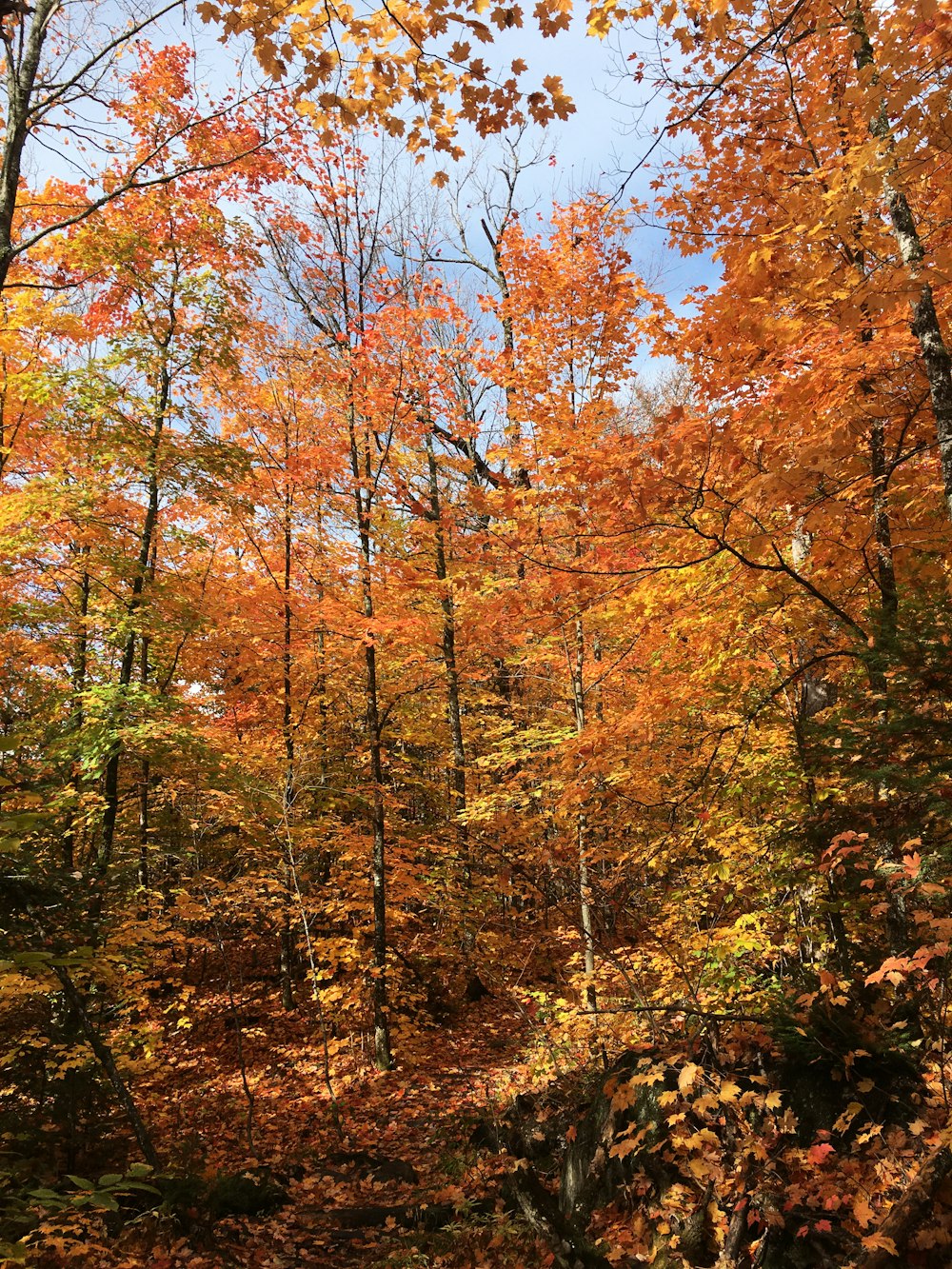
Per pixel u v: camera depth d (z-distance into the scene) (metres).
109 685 8.85
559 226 7.98
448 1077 8.96
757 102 5.50
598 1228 4.09
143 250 10.00
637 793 7.32
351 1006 10.62
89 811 8.31
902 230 4.22
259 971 13.32
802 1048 4.07
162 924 7.73
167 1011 10.16
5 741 1.90
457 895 10.72
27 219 8.84
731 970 6.11
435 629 10.67
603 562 6.04
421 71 3.59
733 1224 3.36
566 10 3.39
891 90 3.46
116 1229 4.73
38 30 5.48
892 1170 3.26
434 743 13.77
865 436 4.95
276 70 3.64
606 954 7.49
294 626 11.48
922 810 3.94
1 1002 5.29
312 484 11.09
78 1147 5.71
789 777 5.82
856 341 4.63
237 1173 6.14
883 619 4.52
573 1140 4.88
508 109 3.71
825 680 6.38
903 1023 4.01
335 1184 6.14
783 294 4.77
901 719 4.00
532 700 13.38
